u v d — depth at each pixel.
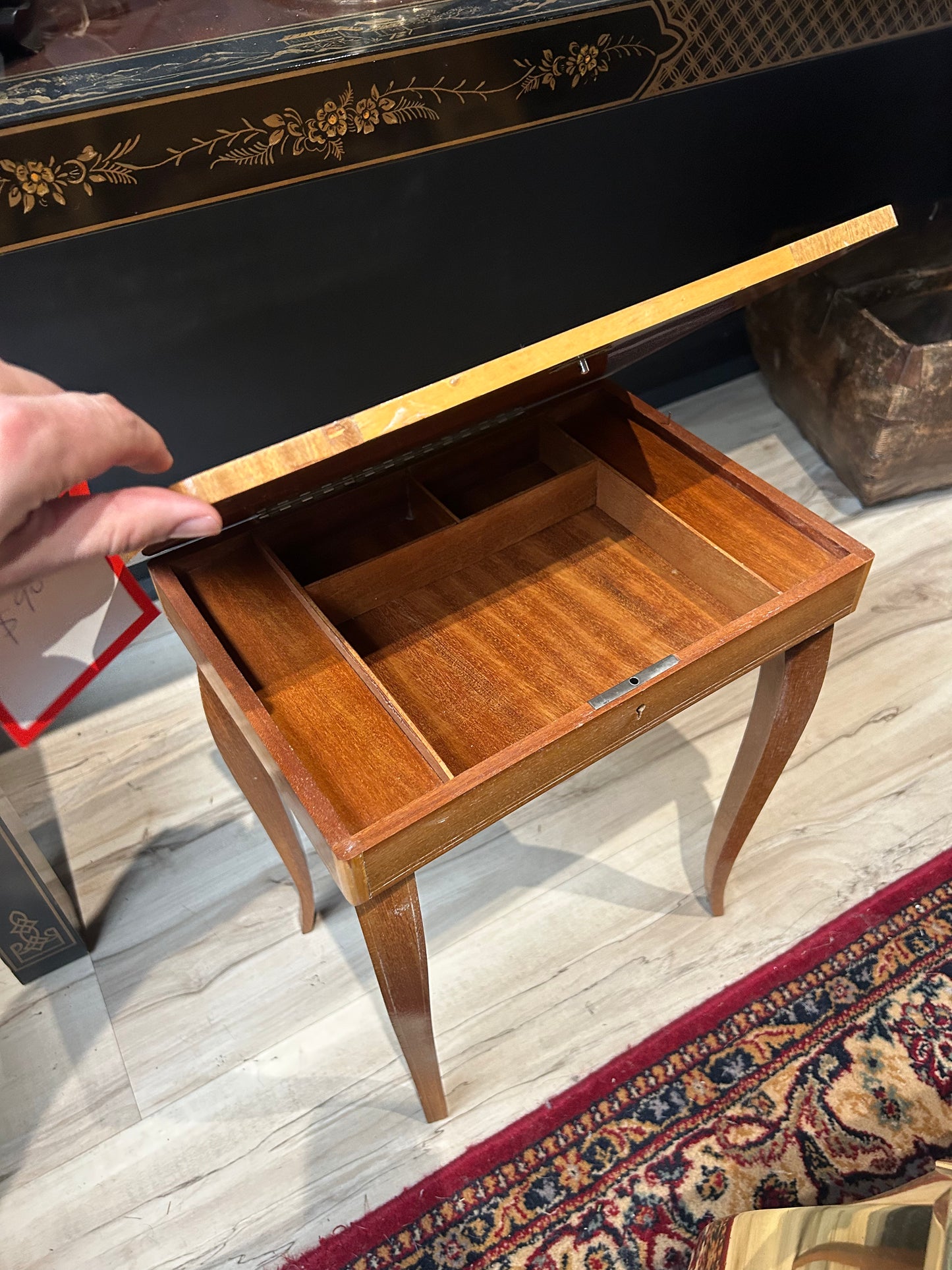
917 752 1.48
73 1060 1.19
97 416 0.49
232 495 0.66
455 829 0.75
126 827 1.44
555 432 1.06
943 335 1.99
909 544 1.80
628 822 1.41
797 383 1.90
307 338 1.44
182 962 1.28
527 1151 1.10
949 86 1.70
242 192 1.14
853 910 1.29
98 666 0.86
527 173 1.38
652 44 1.29
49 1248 1.05
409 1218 1.05
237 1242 1.04
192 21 1.13
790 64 1.44
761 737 1.03
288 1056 1.19
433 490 1.07
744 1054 1.17
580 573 1.01
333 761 0.78
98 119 0.99
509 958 1.27
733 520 0.95
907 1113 1.12
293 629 0.88
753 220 1.74
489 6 1.17
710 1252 0.91
